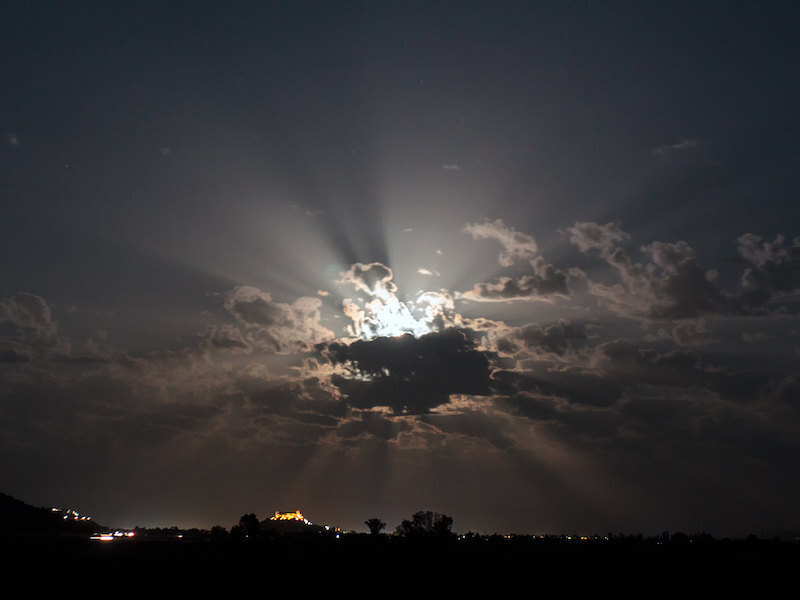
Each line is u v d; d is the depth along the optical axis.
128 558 91.12
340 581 76.75
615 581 81.50
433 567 89.94
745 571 90.44
